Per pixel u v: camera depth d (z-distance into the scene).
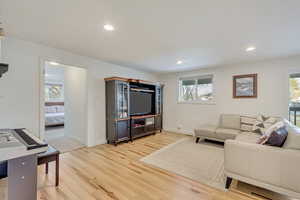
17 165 1.22
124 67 4.31
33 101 2.59
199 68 4.47
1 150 1.12
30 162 1.28
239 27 1.96
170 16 1.71
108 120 3.75
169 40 2.40
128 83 3.88
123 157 2.84
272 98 3.50
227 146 1.88
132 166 2.47
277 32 2.09
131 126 3.95
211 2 1.45
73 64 3.12
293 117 3.33
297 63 3.22
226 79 4.12
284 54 3.10
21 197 1.25
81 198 1.67
